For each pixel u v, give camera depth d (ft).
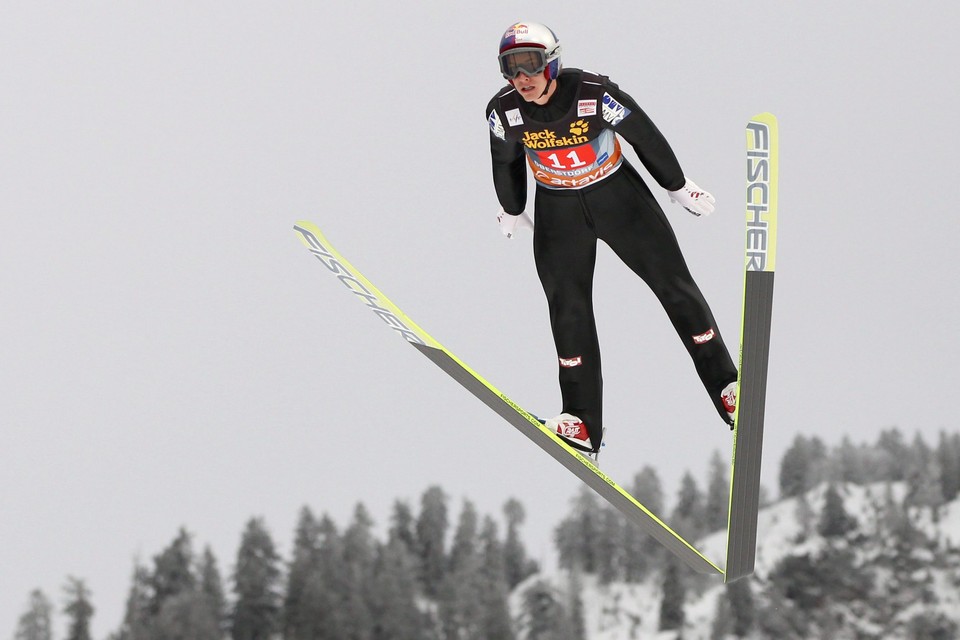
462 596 428.56
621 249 42.39
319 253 41.73
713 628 425.28
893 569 453.99
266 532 416.67
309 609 400.47
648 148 39.91
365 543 433.07
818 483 545.85
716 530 510.17
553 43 38.42
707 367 42.80
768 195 37.86
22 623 406.62
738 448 40.98
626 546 482.69
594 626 451.12
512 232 45.98
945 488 521.24
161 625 399.44
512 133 41.01
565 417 43.09
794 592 437.58
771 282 38.52
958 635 412.77
